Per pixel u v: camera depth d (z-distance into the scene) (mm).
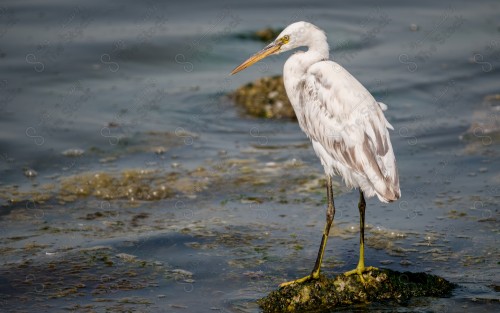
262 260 11250
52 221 12805
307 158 15531
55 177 14625
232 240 11961
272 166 15125
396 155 15508
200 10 23906
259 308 9742
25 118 17016
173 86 19203
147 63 20359
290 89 11586
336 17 23922
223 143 16344
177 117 17641
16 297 10148
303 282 10094
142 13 23375
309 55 11445
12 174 14688
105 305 9914
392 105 18125
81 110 17625
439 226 12328
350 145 10297
